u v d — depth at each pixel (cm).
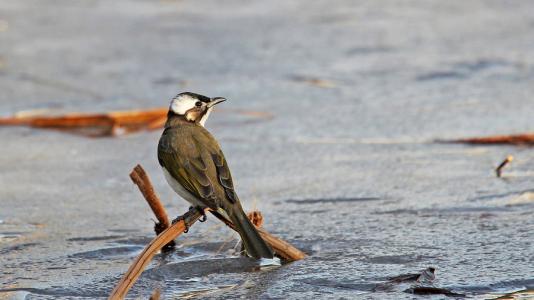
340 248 983
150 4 2823
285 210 1132
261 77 1961
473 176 1250
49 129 1633
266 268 931
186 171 955
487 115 1598
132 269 840
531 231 1009
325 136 1511
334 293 850
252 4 2786
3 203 1189
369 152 1404
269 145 1468
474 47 2153
